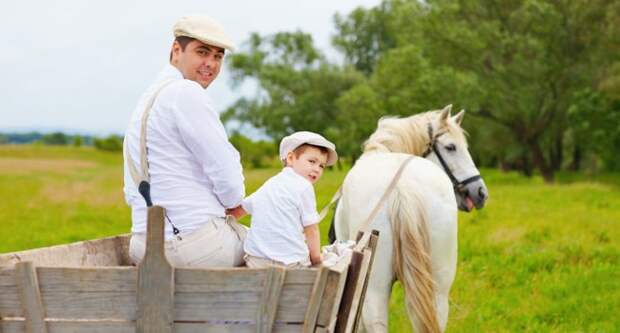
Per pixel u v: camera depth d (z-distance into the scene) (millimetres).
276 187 4004
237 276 3223
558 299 8688
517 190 27219
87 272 3250
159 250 3199
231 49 4105
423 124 6352
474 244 12070
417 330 4805
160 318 3219
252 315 3240
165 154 3826
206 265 3877
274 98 51594
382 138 6211
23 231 15094
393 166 5145
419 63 35906
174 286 3236
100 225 16125
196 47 4059
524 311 8094
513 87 36312
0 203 21734
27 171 50906
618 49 34250
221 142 3832
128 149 3951
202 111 3805
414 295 4777
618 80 32562
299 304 3238
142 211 3910
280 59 53688
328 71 49781
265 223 3943
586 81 36281
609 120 36875
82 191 26609
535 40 34031
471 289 9016
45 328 3270
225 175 3834
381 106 38906
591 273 10008
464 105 34875
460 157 6387
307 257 4020
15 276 3266
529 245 12188
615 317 7863
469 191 6395
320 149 4148
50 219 17234
